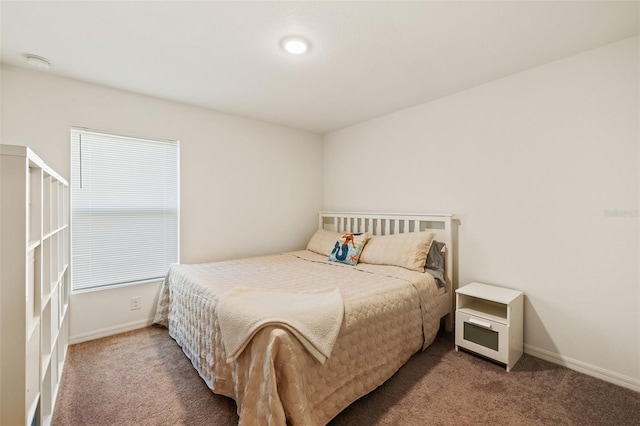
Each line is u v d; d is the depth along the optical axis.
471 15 1.56
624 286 1.82
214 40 1.80
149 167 2.74
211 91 2.59
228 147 3.21
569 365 2.02
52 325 1.50
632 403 1.65
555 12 1.54
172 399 1.68
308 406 1.28
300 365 1.30
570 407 1.61
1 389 0.93
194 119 2.96
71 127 2.34
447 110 2.70
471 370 1.98
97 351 2.23
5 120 2.09
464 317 2.21
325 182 4.10
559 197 2.06
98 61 2.05
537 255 2.17
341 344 1.53
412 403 1.64
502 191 2.35
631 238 1.79
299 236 3.88
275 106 2.98
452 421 1.50
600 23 1.63
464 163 2.59
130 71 2.20
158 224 2.80
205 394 1.73
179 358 2.14
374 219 3.33
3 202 0.93
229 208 3.23
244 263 2.91
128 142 2.63
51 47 1.87
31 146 2.17
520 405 1.63
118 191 2.58
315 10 1.52
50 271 1.44
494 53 1.96
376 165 3.38
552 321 2.10
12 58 2.00
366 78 2.34
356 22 1.62
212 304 1.78
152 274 2.77
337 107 3.02
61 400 1.66
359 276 2.37
